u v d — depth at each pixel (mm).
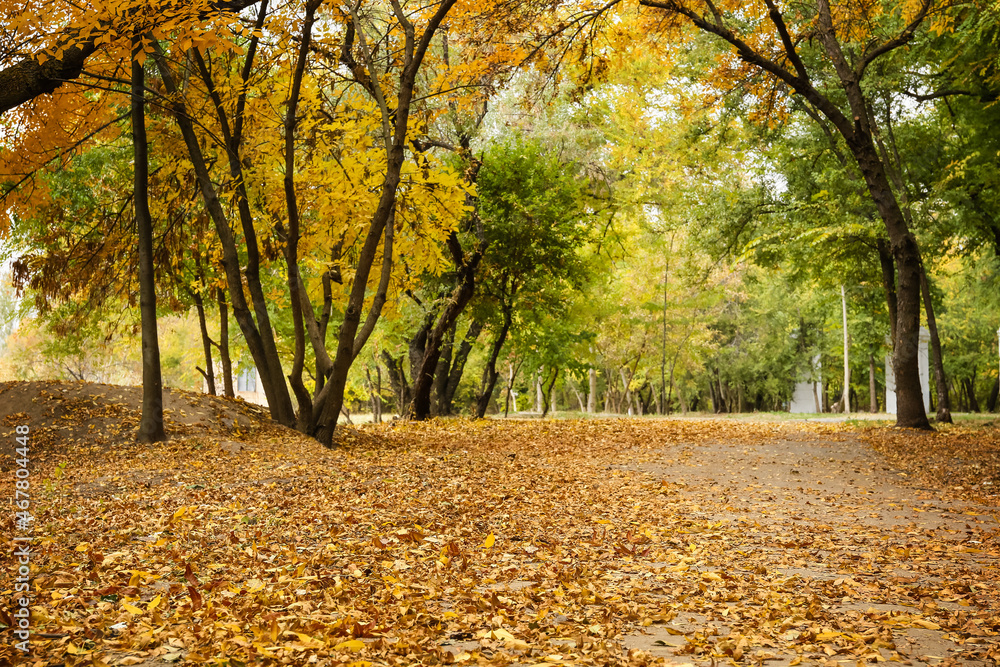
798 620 4531
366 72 14203
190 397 14367
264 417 15094
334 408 14281
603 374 51531
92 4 7555
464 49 15750
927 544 6840
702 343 43750
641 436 18234
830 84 20625
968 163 20203
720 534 7375
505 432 19422
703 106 20156
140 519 7078
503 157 22953
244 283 19016
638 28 17047
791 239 21984
